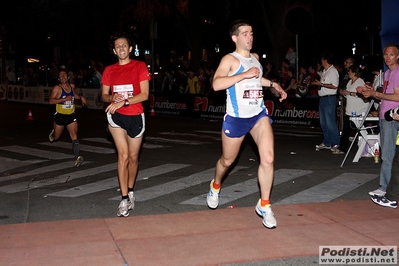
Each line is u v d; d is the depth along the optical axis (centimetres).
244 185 866
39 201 798
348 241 581
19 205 776
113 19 2983
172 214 695
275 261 528
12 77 3178
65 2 2822
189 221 661
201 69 2064
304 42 3091
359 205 725
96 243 586
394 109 692
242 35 601
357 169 979
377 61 1914
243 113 604
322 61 1160
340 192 808
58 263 530
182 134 1548
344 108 1353
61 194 837
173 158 1129
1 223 683
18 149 1308
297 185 860
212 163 1062
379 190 741
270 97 1794
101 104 2392
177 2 2819
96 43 3048
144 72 666
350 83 1120
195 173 968
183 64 2302
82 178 955
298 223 646
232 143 628
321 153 1160
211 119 1988
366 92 712
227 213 693
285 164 1036
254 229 625
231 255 544
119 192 839
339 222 648
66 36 3075
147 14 2725
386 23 1041
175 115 2134
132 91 664
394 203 702
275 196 791
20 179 967
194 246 571
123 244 582
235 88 602
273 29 2173
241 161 1069
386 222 646
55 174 997
